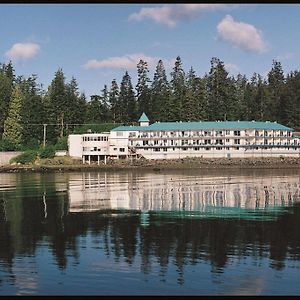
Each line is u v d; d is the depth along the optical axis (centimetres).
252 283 2516
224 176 10388
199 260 2942
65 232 3888
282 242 3416
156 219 4447
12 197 6419
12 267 2833
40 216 4734
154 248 3266
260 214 4688
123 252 3164
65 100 17412
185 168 13412
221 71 19725
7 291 2428
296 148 15450
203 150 15100
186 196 6350
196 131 15138
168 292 2395
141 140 15225
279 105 19112
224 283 2516
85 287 2473
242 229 3903
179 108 17738
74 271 2739
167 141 15175
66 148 15675
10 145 15188
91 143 15125
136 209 5138
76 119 17625
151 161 14488
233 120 18462
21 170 13062
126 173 12012
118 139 15225
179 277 2612
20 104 16000
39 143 16150
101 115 18538
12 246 3384
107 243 3444
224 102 18888
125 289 2442
